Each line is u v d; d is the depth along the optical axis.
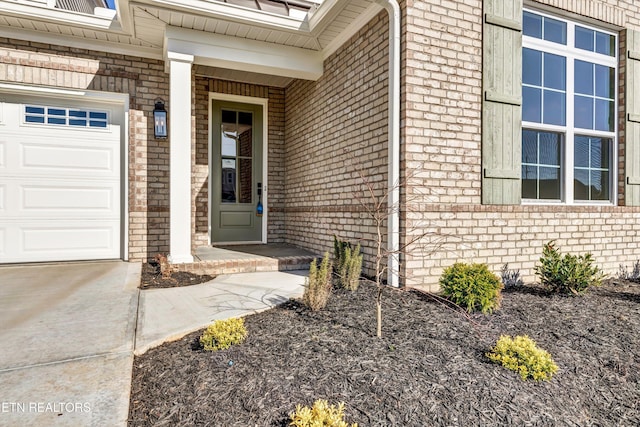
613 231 5.21
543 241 4.73
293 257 5.33
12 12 4.47
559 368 2.34
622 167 5.31
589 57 5.18
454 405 1.89
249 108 7.07
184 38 4.86
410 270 4.00
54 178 5.24
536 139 4.89
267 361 2.24
